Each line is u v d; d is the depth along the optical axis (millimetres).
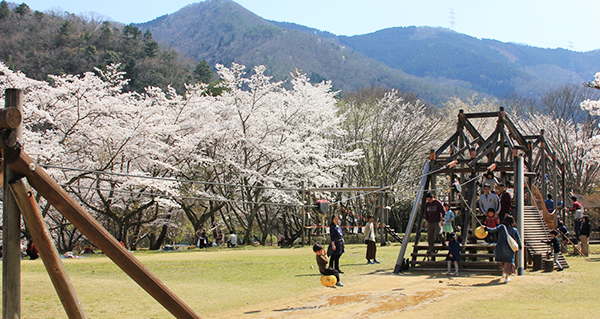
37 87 24547
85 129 24531
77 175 23688
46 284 10164
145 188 26141
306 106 33188
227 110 31078
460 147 16875
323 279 10391
